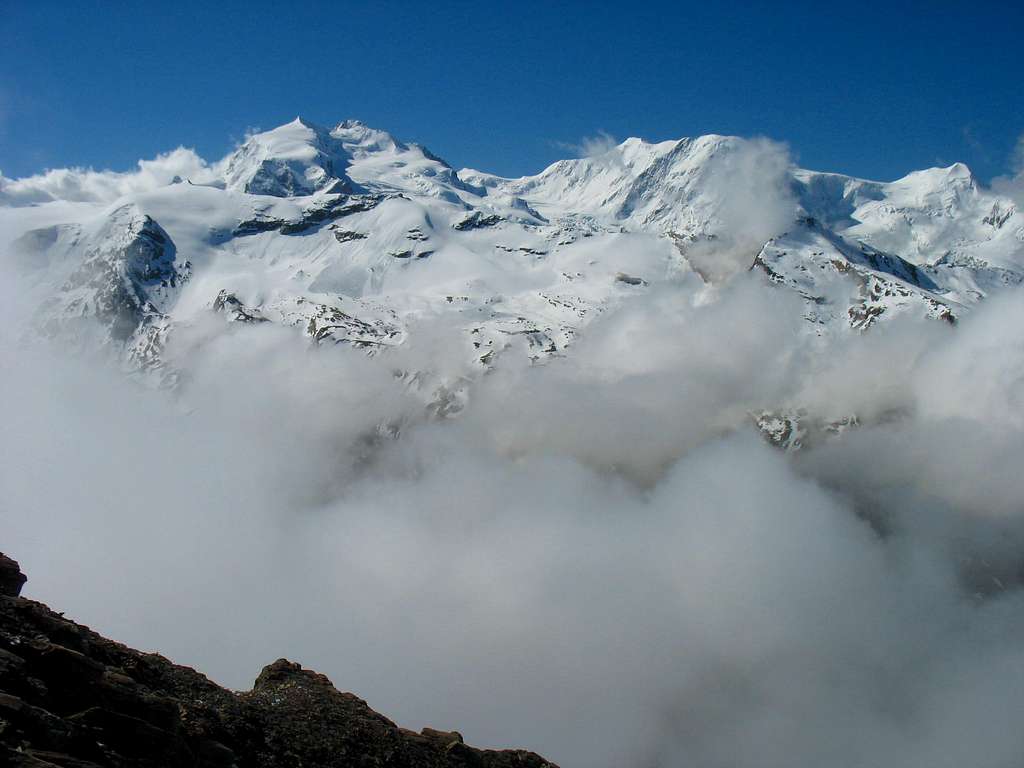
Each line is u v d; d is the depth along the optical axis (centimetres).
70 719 2734
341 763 3716
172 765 2880
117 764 2630
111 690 3058
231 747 3391
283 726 3788
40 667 2944
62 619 3525
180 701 3525
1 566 3581
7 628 3127
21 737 2436
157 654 3941
